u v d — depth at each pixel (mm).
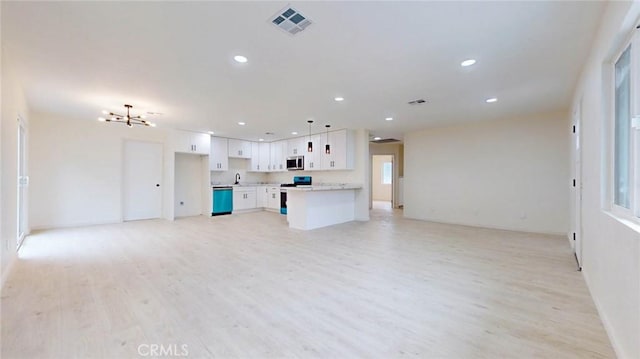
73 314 2221
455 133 6527
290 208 6156
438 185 6832
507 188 5797
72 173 5883
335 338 1919
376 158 13273
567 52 2742
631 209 1757
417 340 1897
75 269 3270
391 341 1886
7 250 3086
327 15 2133
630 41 1816
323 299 2521
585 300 2498
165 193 7141
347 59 2906
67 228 5711
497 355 1736
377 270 3289
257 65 3049
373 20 2201
